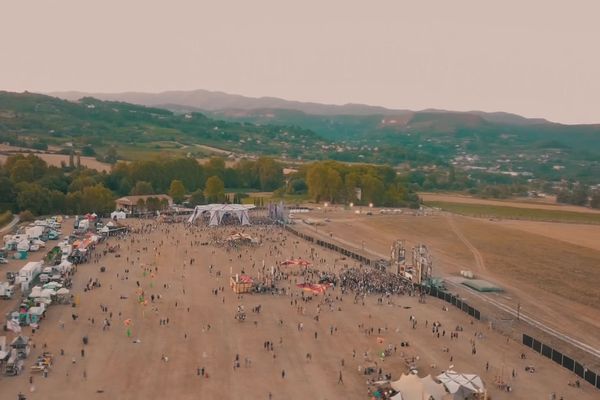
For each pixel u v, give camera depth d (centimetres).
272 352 10575
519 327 12194
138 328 11650
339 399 8700
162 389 8900
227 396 8725
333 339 11325
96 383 9031
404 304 13850
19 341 9969
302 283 15275
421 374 9656
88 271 16188
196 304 13438
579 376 9762
